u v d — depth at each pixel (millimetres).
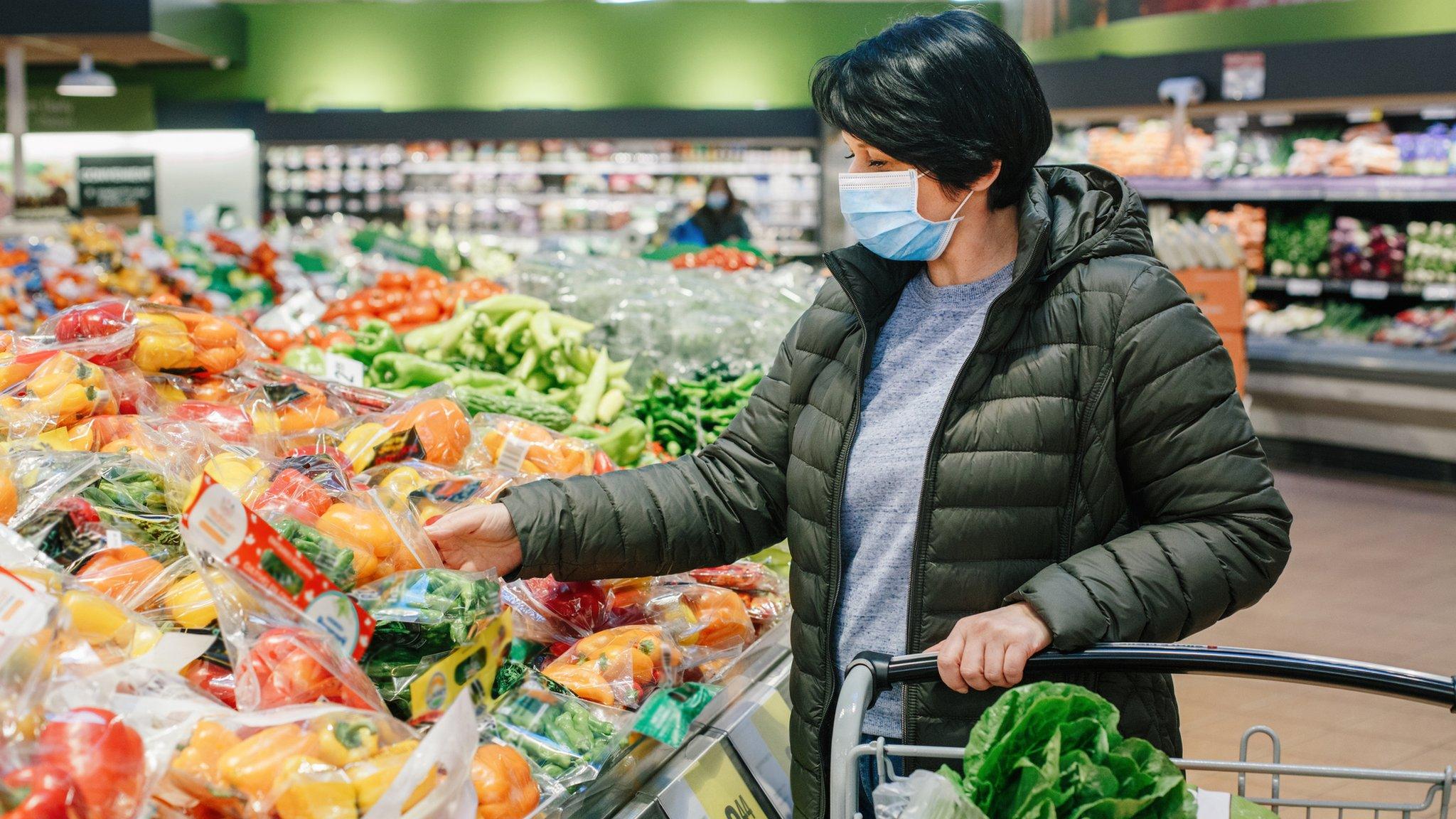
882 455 1570
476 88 12875
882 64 1454
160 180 12188
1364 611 4691
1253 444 1440
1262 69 7031
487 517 1595
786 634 2215
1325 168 7484
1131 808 1058
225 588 1219
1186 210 8523
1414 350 7219
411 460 1865
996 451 1486
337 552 1374
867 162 1521
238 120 11805
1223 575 1391
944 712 1500
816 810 1631
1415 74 6531
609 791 1520
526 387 3037
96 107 12016
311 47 12734
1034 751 1102
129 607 1355
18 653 1044
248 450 1742
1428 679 1230
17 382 1658
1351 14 7250
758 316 3545
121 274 4801
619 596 1864
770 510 1753
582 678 1595
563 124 11523
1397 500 6594
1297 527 6027
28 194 12008
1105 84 7641
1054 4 8844
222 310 5039
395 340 3117
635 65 12852
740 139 11625
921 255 1561
